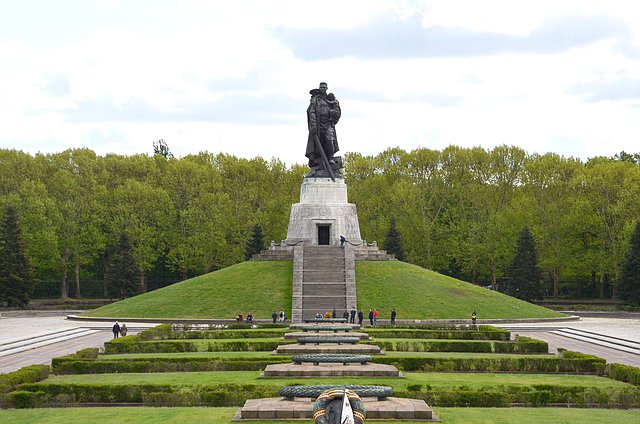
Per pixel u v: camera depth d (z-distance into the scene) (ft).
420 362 164.35
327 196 360.69
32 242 446.19
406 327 256.93
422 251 476.13
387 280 330.34
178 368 161.17
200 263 474.08
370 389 109.29
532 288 427.74
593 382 147.02
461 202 485.15
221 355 183.11
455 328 252.21
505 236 458.09
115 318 315.99
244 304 308.40
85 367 158.30
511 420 110.83
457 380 146.41
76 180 487.20
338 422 67.72
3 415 116.88
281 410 109.40
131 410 119.44
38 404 124.77
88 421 110.52
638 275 394.73
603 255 435.53
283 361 164.25
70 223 460.14
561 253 447.42
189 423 107.96
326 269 321.52
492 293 345.10
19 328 290.76
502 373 161.17
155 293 344.28
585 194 456.04
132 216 471.62
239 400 124.06
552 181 465.06
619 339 238.27
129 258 440.45
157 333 225.35
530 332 277.85
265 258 356.18
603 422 110.11
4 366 183.01
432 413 109.60
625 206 431.84
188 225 481.05
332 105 365.61
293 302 299.17
